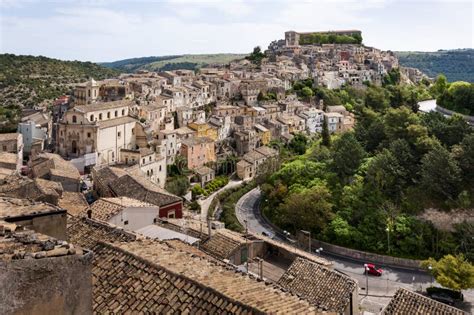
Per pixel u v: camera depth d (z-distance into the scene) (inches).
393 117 4392.2
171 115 6673.2
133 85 7126.0
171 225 2151.8
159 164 5182.1
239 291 807.1
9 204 976.9
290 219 3887.8
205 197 5187.0
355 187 3924.7
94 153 4982.8
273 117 7687.0
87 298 568.1
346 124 7696.9
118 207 2075.5
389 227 3503.9
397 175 3789.4
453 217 3511.3
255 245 2105.1
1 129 6033.5
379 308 2630.4
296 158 5413.4
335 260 3462.1
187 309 762.2
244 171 6087.6
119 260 925.2
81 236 1226.6
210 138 6378.0
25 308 518.3
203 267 932.6
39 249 559.5
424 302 1781.5
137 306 794.8
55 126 5703.7
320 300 1689.2
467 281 2714.1
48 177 3503.9
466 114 5206.7
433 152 3666.3
